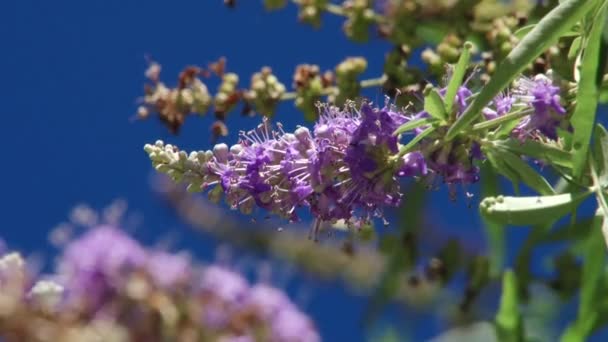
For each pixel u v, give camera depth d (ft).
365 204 1.98
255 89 2.34
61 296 1.85
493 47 2.23
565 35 1.97
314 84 2.32
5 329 1.78
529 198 1.90
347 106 2.04
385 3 2.42
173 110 2.37
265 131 2.02
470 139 1.94
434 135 1.94
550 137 1.93
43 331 1.79
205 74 2.37
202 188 2.01
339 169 1.96
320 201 1.98
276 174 1.98
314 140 1.98
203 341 1.96
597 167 1.94
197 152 2.00
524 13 2.33
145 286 1.93
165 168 2.00
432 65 2.25
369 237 2.34
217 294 2.00
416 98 2.17
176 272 1.97
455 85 1.90
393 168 1.95
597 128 1.95
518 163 1.94
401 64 2.28
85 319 1.85
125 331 1.89
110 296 1.92
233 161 2.00
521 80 1.96
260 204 1.98
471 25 2.35
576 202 1.91
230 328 2.01
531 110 1.93
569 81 1.97
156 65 2.40
